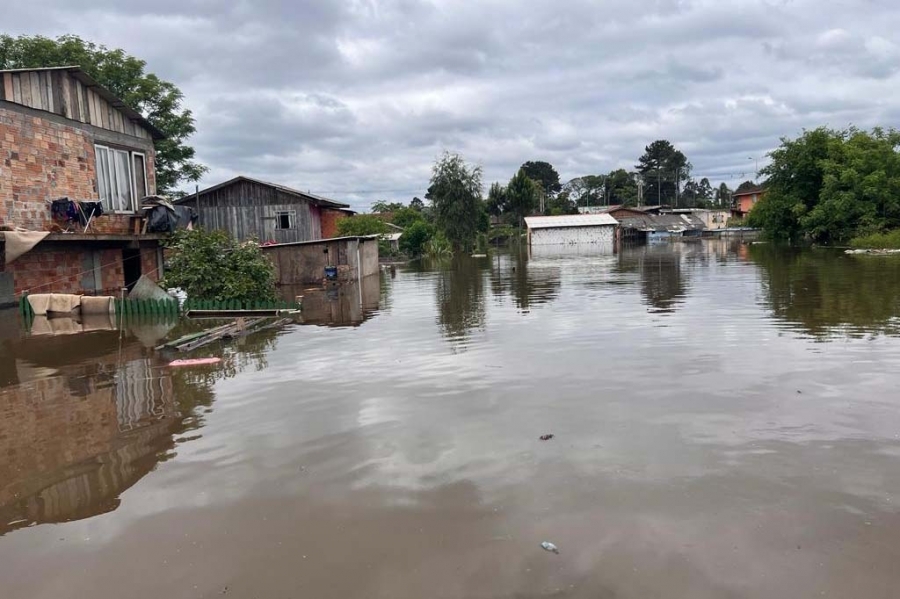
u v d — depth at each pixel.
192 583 3.35
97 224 16.41
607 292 16.88
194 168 31.25
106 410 6.53
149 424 6.03
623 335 10.03
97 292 16.81
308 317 13.52
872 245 33.06
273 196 27.69
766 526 3.75
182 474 4.77
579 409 6.09
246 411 6.35
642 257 34.22
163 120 29.42
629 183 105.06
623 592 3.14
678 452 4.91
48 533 3.95
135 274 18.42
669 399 6.34
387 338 10.48
